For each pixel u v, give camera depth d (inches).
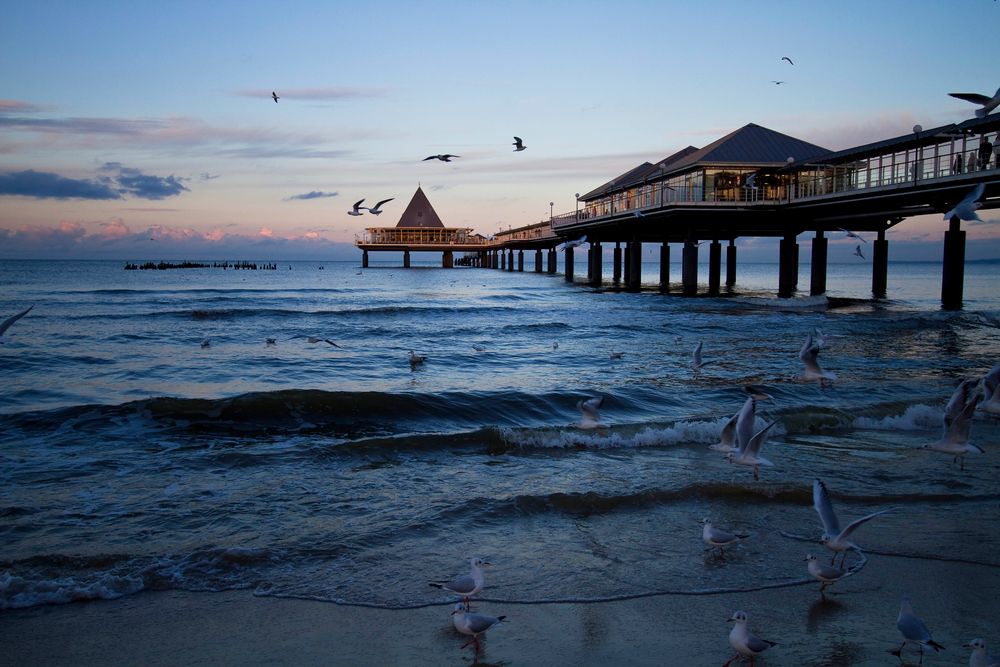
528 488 415.5
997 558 325.7
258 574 302.8
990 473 449.7
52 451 478.6
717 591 293.1
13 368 812.0
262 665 237.9
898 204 1571.1
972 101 618.5
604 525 362.3
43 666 235.5
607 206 2511.1
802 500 399.5
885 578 305.7
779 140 2001.7
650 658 243.9
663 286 2586.1
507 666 237.8
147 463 453.1
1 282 3029.0
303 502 387.5
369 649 248.1
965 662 241.3
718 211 1839.3
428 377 797.2
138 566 306.2
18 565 304.7
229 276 4158.5
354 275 4463.6
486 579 301.3
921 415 588.4
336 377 796.6
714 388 717.9
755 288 2878.9
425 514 371.2
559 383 753.0
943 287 1518.2
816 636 257.9
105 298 1990.7
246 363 875.4
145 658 241.4
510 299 2108.8
